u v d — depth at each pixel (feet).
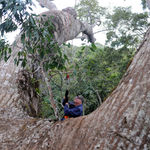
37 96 16.96
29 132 11.03
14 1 10.33
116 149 7.53
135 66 9.46
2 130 11.68
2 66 16.62
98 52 32.32
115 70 31.40
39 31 12.03
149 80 8.38
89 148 8.18
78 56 25.44
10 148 10.30
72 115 11.48
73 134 9.25
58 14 23.61
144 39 10.44
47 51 13.23
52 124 11.05
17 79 15.75
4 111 13.43
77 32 29.73
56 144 9.38
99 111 9.27
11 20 10.91
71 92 24.64
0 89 15.03
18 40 17.67
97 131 8.47
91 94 27.35
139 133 7.50
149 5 22.45
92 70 27.30
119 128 7.91
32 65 16.37
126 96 8.59
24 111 14.29
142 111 7.79
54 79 22.65
